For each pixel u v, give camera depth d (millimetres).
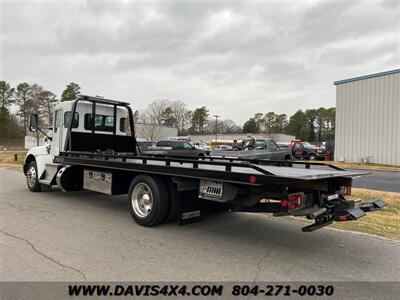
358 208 4883
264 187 4609
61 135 8773
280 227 6074
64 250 4566
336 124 27719
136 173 6477
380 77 24578
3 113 81625
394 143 23656
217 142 65938
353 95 26391
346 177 4992
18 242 4879
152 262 4195
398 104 23453
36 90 82750
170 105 90250
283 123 111250
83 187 7809
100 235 5328
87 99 8531
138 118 69562
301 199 4508
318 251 4766
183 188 5438
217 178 4816
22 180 12938
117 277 3732
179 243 5000
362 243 5168
